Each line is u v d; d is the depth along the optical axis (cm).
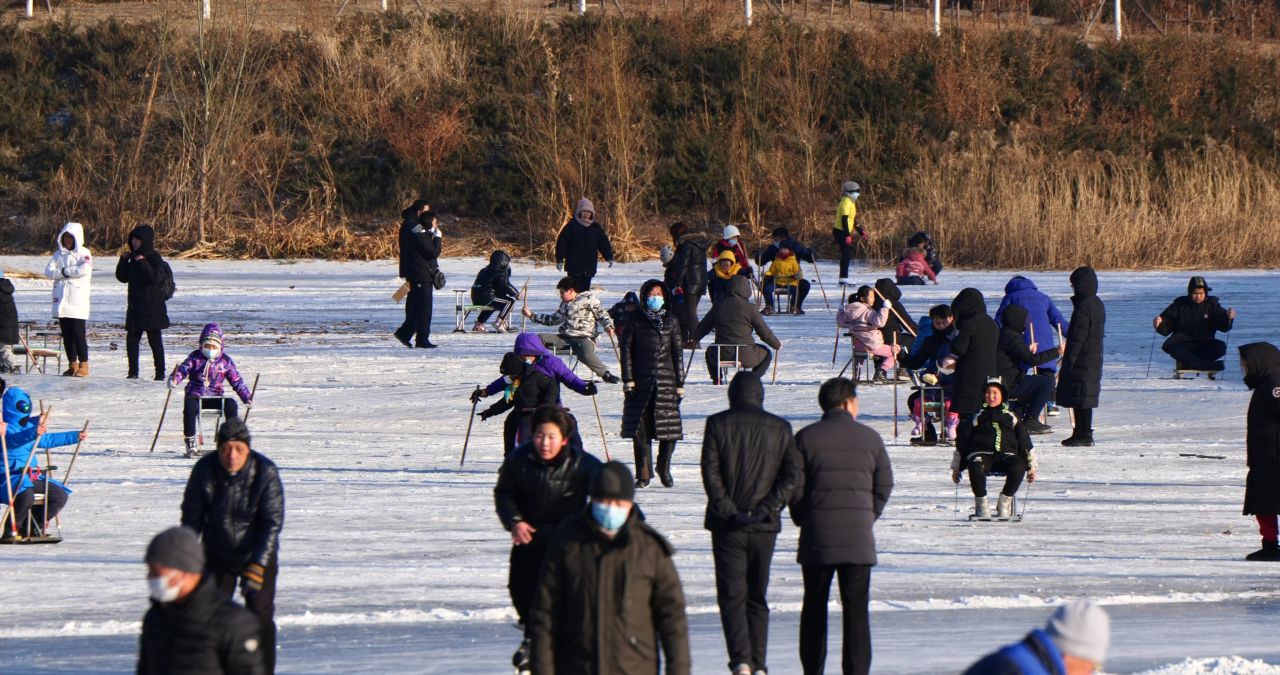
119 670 2928
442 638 3234
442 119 17825
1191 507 5028
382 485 5328
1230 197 15075
